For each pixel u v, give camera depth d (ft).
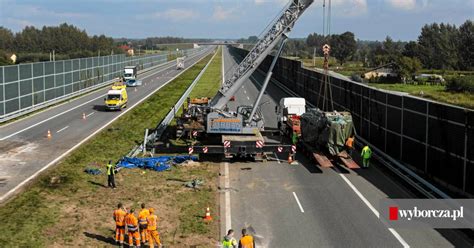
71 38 593.01
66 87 214.07
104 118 160.76
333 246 60.80
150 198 79.92
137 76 351.67
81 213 73.00
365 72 376.68
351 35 542.98
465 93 259.60
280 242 62.18
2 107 152.76
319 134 101.96
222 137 104.58
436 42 467.93
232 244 54.80
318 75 168.66
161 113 172.96
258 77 314.76
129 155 105.29
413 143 90.43
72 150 113.19
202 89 249.75
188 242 62.44
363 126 118.52
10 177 90.99
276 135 131.34
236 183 88.48
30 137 128.57
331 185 86.74
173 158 103.30
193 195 81.51
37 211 72.95
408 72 340.39
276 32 109.50
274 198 79.82
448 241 61.93
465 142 73.46
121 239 61.16
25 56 439.63
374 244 61.31
